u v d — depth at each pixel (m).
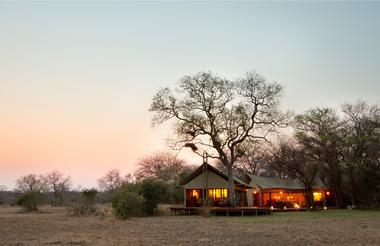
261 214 38.62
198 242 17.45
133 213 36.16
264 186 50.09
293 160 46.47
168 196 55.25
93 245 17.03
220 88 42.66
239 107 42.41
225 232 21.45
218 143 41.81
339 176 49.03
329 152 47.72
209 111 42.38
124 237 19.77
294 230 21.91
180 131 42.72
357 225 24.48
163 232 22.02
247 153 60.22
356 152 47.72
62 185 84.50
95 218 35.75
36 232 22.98
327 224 25.59
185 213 41.72
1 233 22.52
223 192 43.22
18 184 72.81
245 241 17.55
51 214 43.31
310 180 47.59
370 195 46.81
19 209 57.62
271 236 19.23
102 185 86.00
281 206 46.97
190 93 42.72
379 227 23.00
